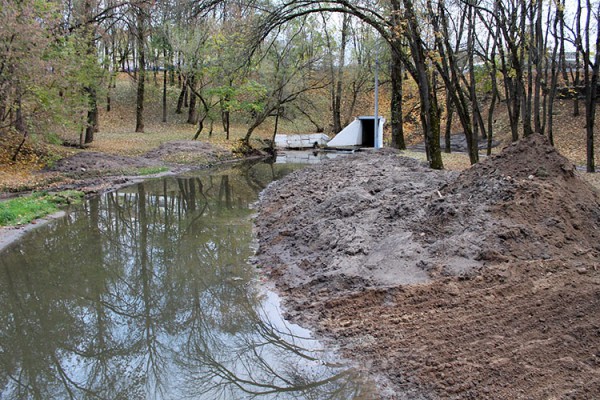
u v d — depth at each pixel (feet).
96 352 21.49
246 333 21.76
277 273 27.86
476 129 57.93
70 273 31.60
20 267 32.65
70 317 25.18
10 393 18.28
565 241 23.73
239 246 35.58
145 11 85.30
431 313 19.67
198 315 24.43
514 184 26.84
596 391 13.89
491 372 15.35
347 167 54.80
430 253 23.98
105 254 35.35
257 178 74.23
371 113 148.05
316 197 39.60
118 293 28.25
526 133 54.65
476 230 24.57
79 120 67.00
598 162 65.16
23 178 58.34
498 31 54.85
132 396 17.66
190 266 31.86
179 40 91.40
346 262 25.21
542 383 14.55
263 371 18.61
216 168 86.58
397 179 38.32
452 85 53.88
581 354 15.67
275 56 103.86
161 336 22.84
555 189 26.63
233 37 69.92
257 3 50.42
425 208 28.48
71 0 79.15
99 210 50.01
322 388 16.58
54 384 18.88
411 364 16.61
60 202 52.01
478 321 18.47
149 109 132.98
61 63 59.62
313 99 128.47
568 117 88.69
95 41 86.94
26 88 55.36
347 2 45.50
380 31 46.24
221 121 135.95
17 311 25.93
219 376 18.69
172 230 41.83
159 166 79.10
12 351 21.67
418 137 119.96
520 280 20.97
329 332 19.95
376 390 15.66
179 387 18.17
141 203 53.88
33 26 53.06
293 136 125.49
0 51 51.88
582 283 20.10
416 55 46.91
